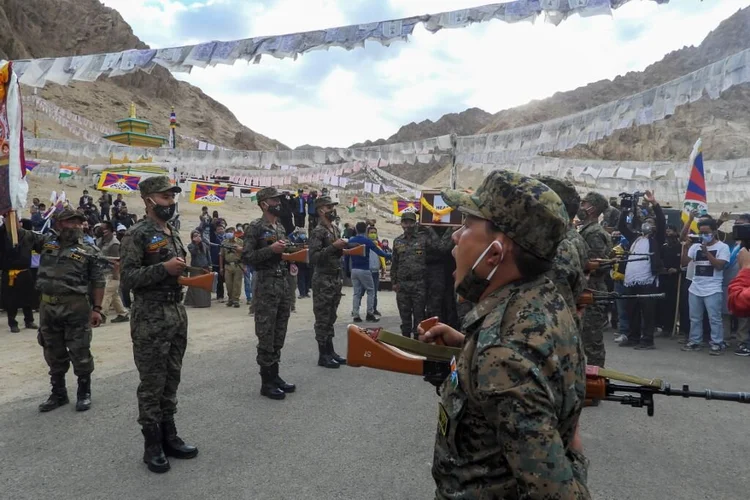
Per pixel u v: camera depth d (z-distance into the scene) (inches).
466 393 52.4
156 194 156.6
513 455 44.9
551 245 54.0
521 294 53.2
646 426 183.8
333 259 259.6
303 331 350.3
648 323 311.6
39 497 131.8
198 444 165.0
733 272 315.0
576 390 50.7
